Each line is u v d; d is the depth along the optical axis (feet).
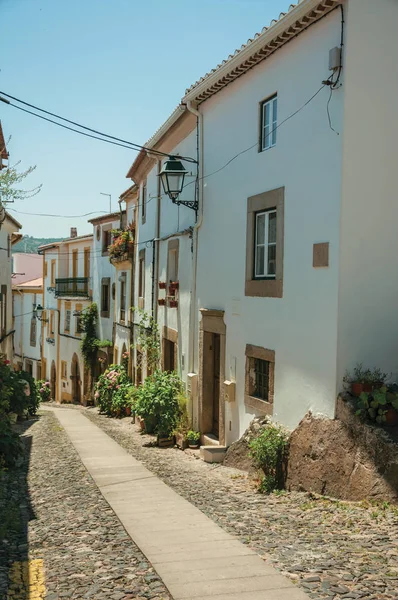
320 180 29.45
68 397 115.55
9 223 76.28
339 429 27.32
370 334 28.32
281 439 31.14
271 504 26.73
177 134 52.26
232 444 38.47
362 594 15.01
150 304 66.08
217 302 42.78
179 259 52.80
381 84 28.22
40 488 31.81
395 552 18.37
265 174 35.24
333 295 28.22
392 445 24.17
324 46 29.25
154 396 49.52
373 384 27.25
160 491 30.25
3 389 50.42
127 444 49.24
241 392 38.68
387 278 28.50
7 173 34.35
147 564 18.42
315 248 29.63
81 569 18.19
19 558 19.60
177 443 47.24
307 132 30.68
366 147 28.07
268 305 34.78
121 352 86.12
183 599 15.26
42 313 134.82
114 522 24.07
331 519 22.90
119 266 86.63
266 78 35.14
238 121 39.01
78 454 43.04
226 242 41.16
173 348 57.67
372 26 28.02
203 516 24.57
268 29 31.65
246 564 17.90
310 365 30.14
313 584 15.87
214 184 43.27
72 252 117.80
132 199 81.71
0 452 37.37
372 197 28.22
